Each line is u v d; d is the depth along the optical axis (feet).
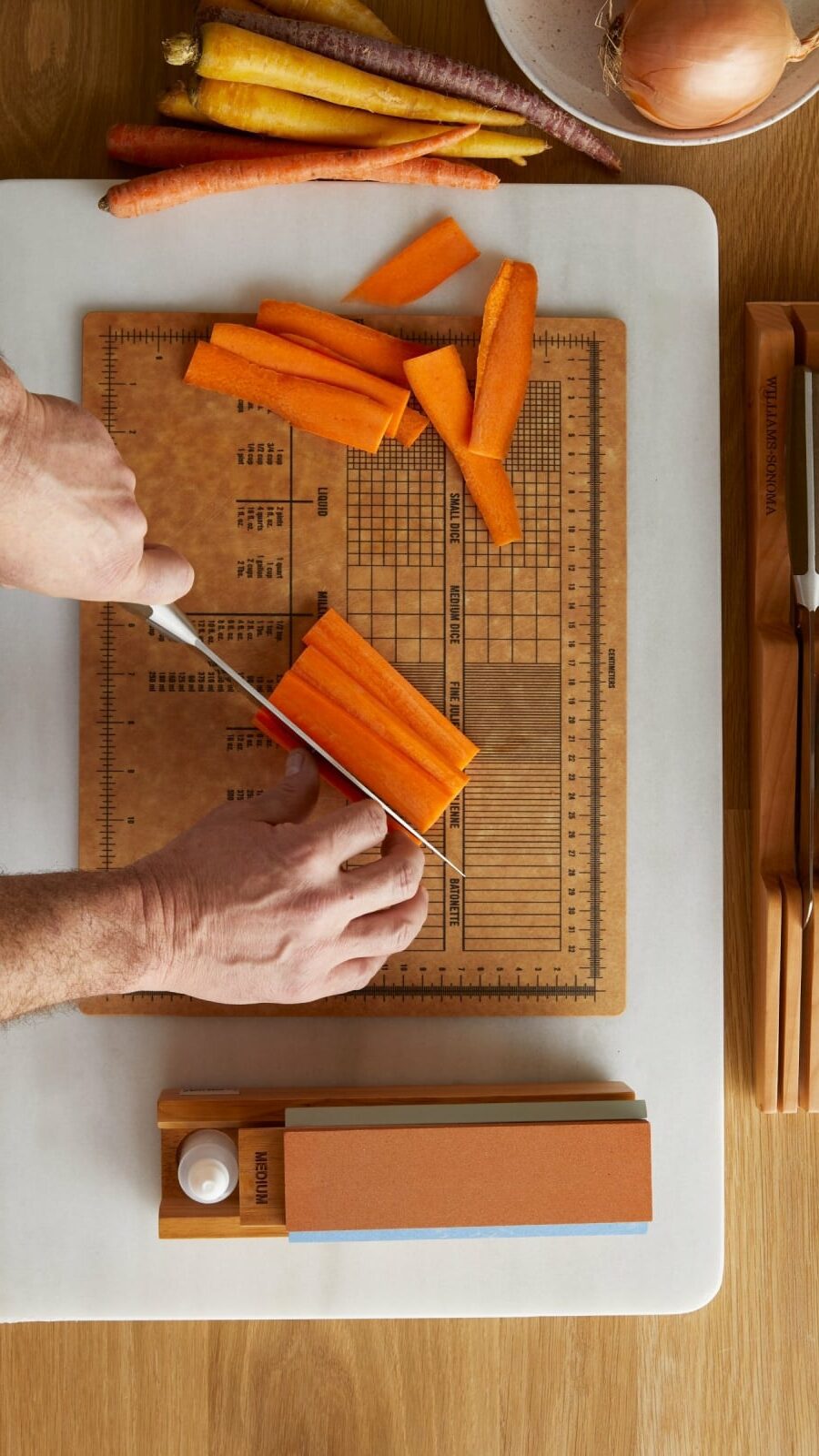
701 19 2.60
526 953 3.01
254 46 2.75
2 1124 2.98
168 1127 2.83
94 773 2.99
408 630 3.02
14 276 3.00
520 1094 2.86
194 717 3.00
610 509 3.03
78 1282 2.96
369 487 3.01
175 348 2.99
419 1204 2.72
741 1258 3.21
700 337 3.05
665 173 3.14
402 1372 3.24
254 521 3.01
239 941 2.52
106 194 2.94
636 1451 3.22
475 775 3.02
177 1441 3.22
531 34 2.94
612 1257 2.99
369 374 2.94
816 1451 3.19
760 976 3.05
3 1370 3.22
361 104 2.89
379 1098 2.85
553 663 3.03
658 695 3.04
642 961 3.04
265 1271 2.97
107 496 2.33
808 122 3.16
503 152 2.98
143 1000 2.98
